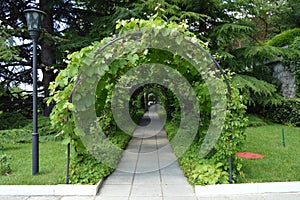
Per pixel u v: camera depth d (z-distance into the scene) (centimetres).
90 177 347
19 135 661
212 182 329
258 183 324
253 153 522
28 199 306
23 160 494
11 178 367
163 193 319
